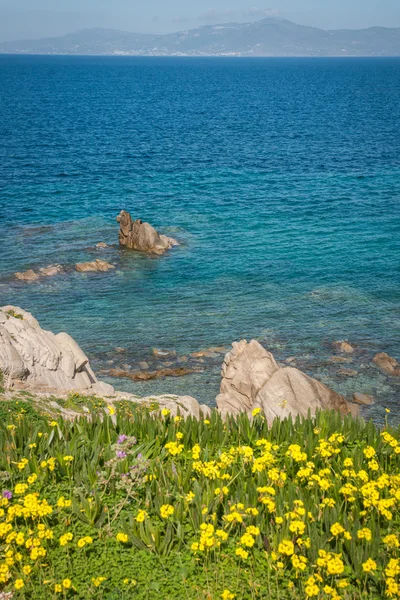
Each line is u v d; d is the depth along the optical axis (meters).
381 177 74.56
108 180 71.44
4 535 10.83
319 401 22.45
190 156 87.75
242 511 11.17
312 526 10.68
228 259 46.97
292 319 36.44
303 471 11.68
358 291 40.75
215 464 13.03
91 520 11.32
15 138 99.00
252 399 23.05
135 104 166.75
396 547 10.14
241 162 83.88
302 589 9.68
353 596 9.61
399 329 35.16
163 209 60.25
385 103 173.88
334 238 51.84
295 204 62.50
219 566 10.27
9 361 21.34
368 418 26.41
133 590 9.77
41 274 43.03
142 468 12.39
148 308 38.03
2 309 25.09
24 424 14.77
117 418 15.20
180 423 14.95
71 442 13.77
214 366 30.92
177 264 45.88
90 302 38.81
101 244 49.62
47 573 10.19
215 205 62.00
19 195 63.53
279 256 47.62
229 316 36.88
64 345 24.80
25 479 12.89
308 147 96.06
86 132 109.00
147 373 30.00
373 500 10.80
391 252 48.34
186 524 11.36
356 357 31.77
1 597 9.71
